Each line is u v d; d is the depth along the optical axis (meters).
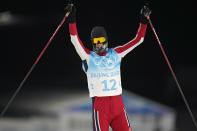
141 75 66.00
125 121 13.84
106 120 13.77
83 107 33.19
